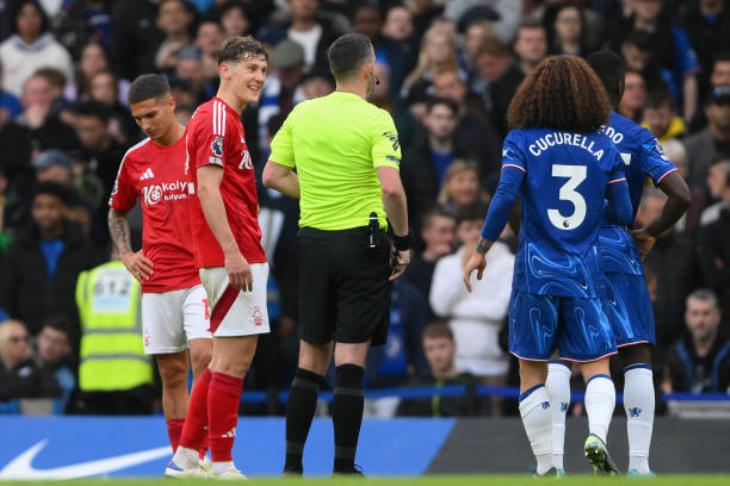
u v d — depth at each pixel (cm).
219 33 5128
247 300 2634
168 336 2895
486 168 4575
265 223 4062
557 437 2688
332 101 2695
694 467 3203
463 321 4019
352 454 2623
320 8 5366
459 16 5325
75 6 5728
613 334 2556
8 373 4016
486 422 3391
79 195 4553
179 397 2939
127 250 2955
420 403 3834
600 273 2570
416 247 4409
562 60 2589
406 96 4869
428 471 3259
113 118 4938
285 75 4609
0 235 4612
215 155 2588
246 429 3403
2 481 2128
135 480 2106
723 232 4012
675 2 5166
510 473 3198
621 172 2584
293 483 2022
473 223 4028
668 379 3847
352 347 2645
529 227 2570
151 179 2881
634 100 4428
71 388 4053
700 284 4022
